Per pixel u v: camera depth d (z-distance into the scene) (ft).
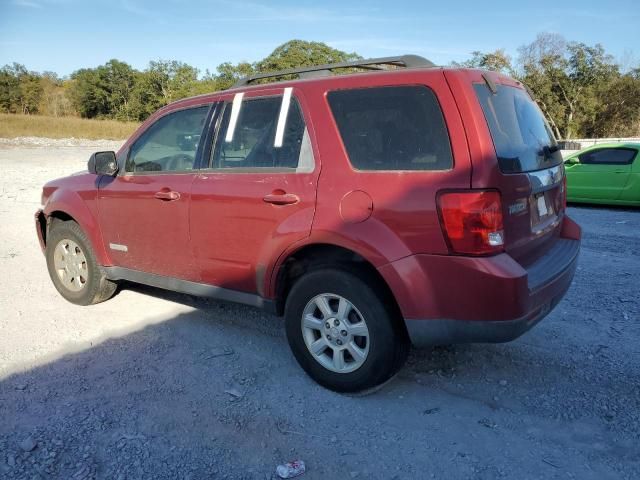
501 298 9.73
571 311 16.33
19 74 265.75
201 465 9.30
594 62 149.28
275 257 11.89
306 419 10.69
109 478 8.95
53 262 17.40
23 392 11.60
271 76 13.75
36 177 53.01
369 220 10.61
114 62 256.93
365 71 12.09
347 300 11.08
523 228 10.91
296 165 11.83
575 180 38.58
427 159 10.28
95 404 11.16
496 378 12.32
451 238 9.87
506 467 9.26
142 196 14.56
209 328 15.20
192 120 14.15
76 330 15.01
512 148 10.80
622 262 21.84
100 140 131.44
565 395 11.57
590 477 9.00
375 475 9.07
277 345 14.12
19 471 9.07
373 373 11.02
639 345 13.96
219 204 12.82
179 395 11.56
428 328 10.34
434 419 10.70
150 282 15.16
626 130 151.53
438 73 10.49
